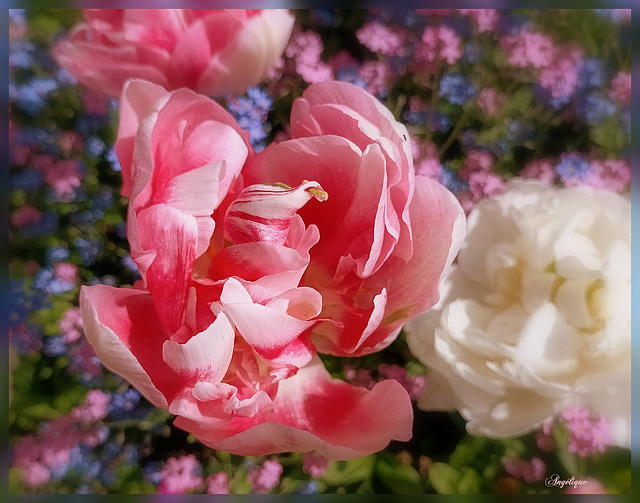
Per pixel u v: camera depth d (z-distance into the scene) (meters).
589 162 0.33
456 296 0.24
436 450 0.29
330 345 0.23
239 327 0.19
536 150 0.36
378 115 0.20
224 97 0.30
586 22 0.35
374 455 0.29
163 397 0.19
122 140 0.20
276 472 0.30
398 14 0.34
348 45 0.35
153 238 0.19
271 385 0.22
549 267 0.22
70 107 0.32
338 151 0.21
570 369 0.21
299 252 0.21
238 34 0.21
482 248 0.24
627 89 0.34
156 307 0.20
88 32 0.23
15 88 0.31
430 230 0.21
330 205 0.22
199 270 0.22
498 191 0.32
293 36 0.32
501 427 0.22
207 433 0.20
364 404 0.22
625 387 0.21
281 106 0.33
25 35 0.31
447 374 0.22
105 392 0.30
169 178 0.20
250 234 0.20
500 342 0.22
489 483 0.28
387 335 0.21
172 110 0.20
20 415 0.30
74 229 0.33
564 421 0.27
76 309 0.31
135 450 0.31
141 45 0.21
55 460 0.29
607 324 0.21
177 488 0.29
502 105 0.35
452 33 0.33
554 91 0.34
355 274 0.22
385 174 0.20
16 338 0.30
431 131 0.34
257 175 0.23
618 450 0.28
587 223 0.22
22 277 0.32
